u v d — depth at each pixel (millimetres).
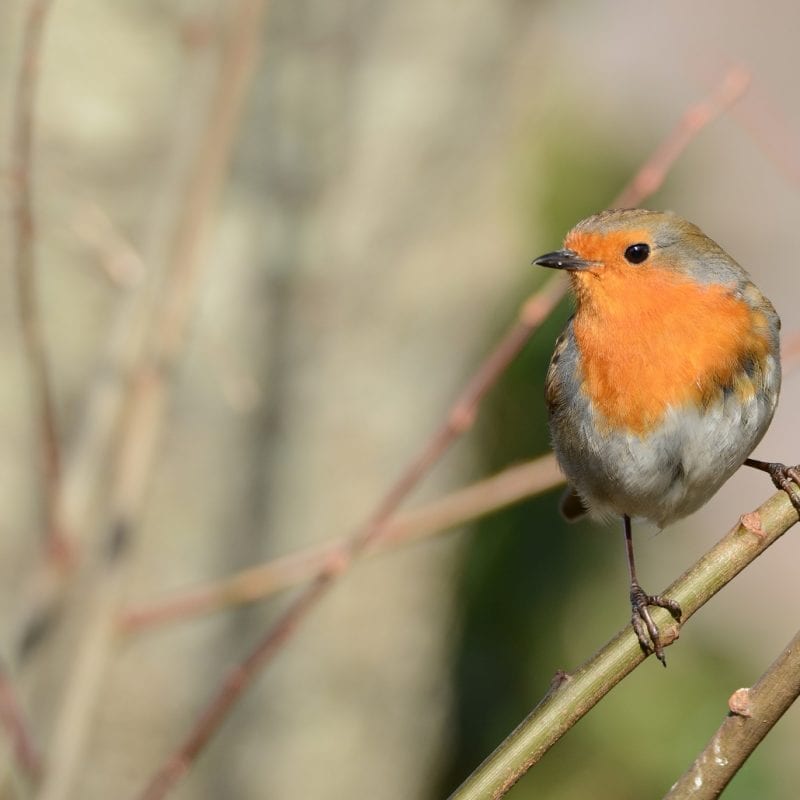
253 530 11234
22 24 10008
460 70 11805
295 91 11188
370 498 11742
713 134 16188
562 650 12578
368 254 11609
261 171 11156
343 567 7074
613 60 19156
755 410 7281
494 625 12641
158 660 11039
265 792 11680
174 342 7043
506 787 5117
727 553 5457
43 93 10023
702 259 7320
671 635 5336
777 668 4926
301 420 11430
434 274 11922
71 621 6996
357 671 11945
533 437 12742
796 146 18672
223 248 11031
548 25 13047
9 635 7254
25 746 6648
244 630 11297
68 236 9977
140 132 10125
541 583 12672
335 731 11867
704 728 12117
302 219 11328
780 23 21156
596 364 7418
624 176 13945
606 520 8086
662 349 7219
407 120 11625
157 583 10969
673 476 7398
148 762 11047
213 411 11031
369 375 11656
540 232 13312
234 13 7230
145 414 6988
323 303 11453
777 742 12430
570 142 13859
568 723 5191
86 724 6691
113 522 6879
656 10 21078
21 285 6738
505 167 12625
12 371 10102
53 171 10031
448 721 12602
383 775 12258
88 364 10109
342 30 11328
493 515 12633
